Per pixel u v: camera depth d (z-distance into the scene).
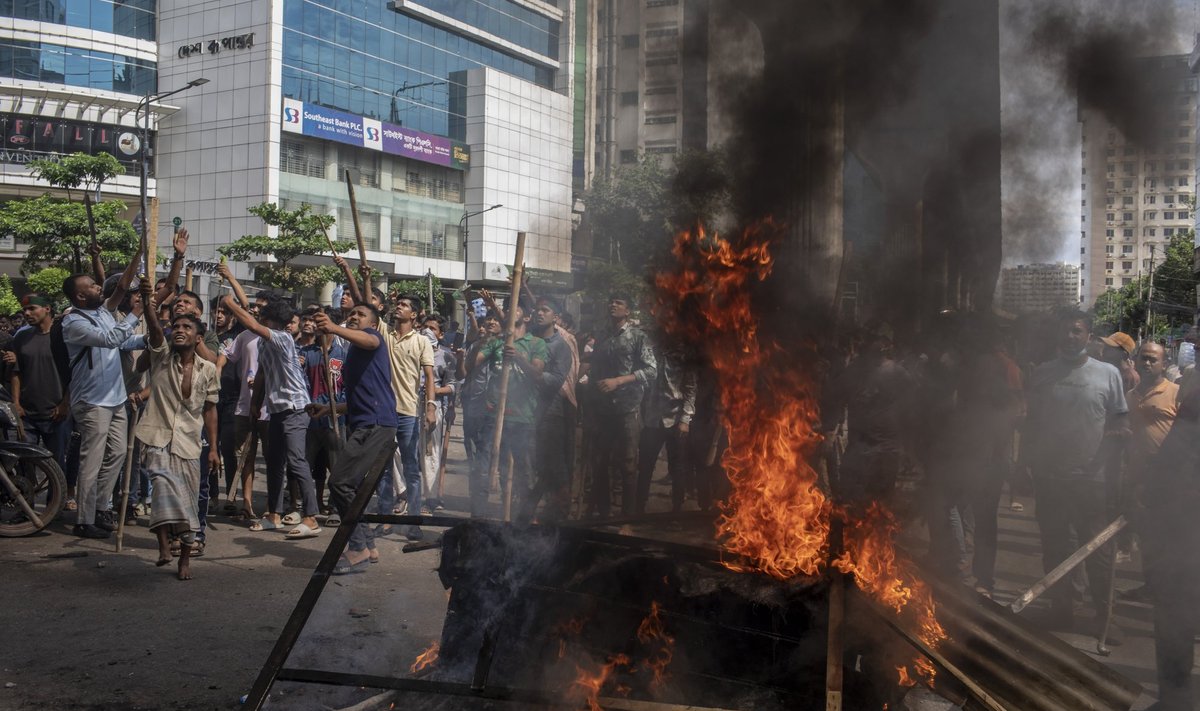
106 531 6.74
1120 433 5.01
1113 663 4.44
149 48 40.19
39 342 7.58
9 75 37.78
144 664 3.99
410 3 41.12
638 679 2.97
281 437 7.11
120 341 6.63
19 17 37.81
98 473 6.70
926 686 2.74
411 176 42.38
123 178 39.47
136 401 7.42
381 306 8.02
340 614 4.76
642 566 3.05
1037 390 5.22
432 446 7.88
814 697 2.80
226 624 4.59
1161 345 5.79
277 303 6.88
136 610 4.82
